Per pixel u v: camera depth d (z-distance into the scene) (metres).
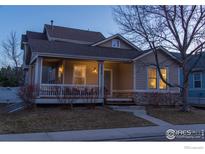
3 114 14.23
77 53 17.55
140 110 16.94
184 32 16.67
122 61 18.91
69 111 15.01
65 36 26.67
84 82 19.56
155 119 14.14
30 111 14.82
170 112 16.59
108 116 14.09
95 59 17.73
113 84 20.83
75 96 16.61
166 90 20.03
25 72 29.98
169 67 20.50
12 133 10.30
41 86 16.19
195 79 24.95
